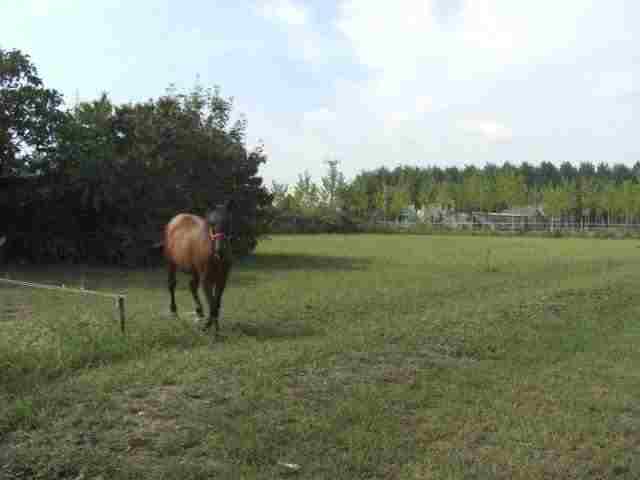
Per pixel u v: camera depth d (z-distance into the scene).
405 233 60.16
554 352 9.34
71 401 5.86
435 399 6.78
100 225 20.56
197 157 22.23
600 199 76.81
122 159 19.95
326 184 68.62
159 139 20.86
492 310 11.87
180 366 7.18
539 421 6.23
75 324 8.80
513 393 7.14
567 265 23.08
